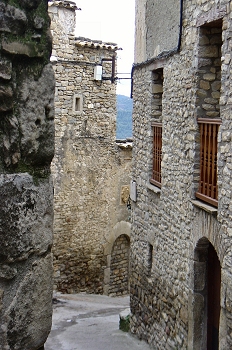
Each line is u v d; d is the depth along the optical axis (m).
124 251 15.99
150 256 8.31
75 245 14.52
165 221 7.38
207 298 6.37
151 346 8.04
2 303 1.83
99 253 15.09
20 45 1.80
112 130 15.00
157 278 7.80
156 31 7.66
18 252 1.86
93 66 14.23
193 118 6.13
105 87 14.64
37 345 2.00
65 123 13.95
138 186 8.83
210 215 5.70
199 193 6.09
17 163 1.87
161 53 7.33
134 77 9.02
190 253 6.36
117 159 15.23
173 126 6.93
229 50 5.07
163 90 7.34
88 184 14.63
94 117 14.53
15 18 1.77
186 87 6.35
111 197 15.22
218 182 5.39
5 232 1.82
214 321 6.35
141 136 8.65
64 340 9.02
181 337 6.77
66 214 14.30
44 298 2.01
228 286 5.17
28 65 1.87
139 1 8.70
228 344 5.16
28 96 1.87
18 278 1.89
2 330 1.84
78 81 14.04
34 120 1.90
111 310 11.88
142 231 8.62
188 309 6.46
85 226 14.70
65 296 13.79
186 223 6.49
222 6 5.21
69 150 14.13
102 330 9.63
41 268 1.98
